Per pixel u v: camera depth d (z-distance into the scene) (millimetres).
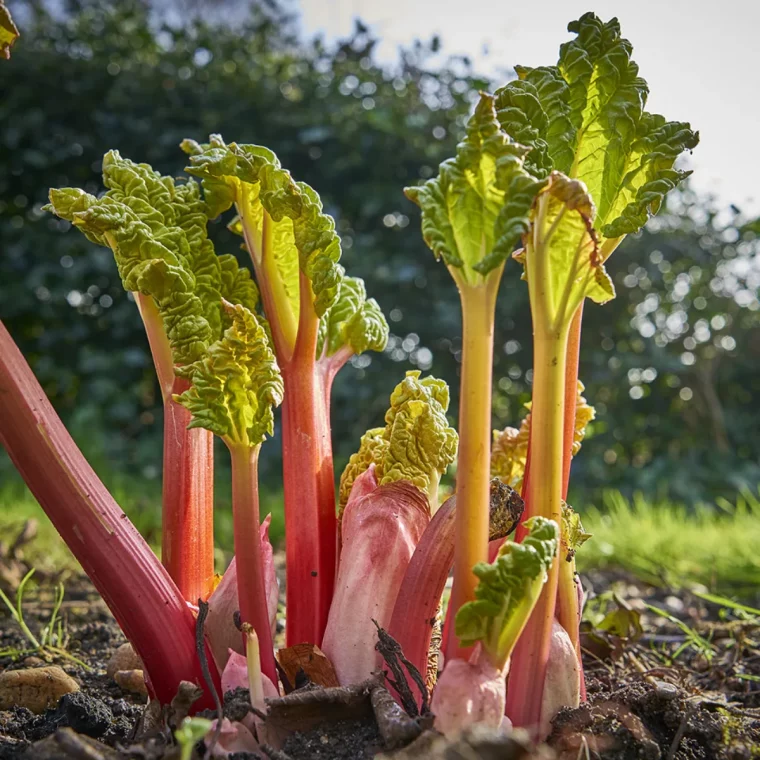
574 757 365
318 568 425
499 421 1995
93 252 1865
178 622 396
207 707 399
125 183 440
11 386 369
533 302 365
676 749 396
